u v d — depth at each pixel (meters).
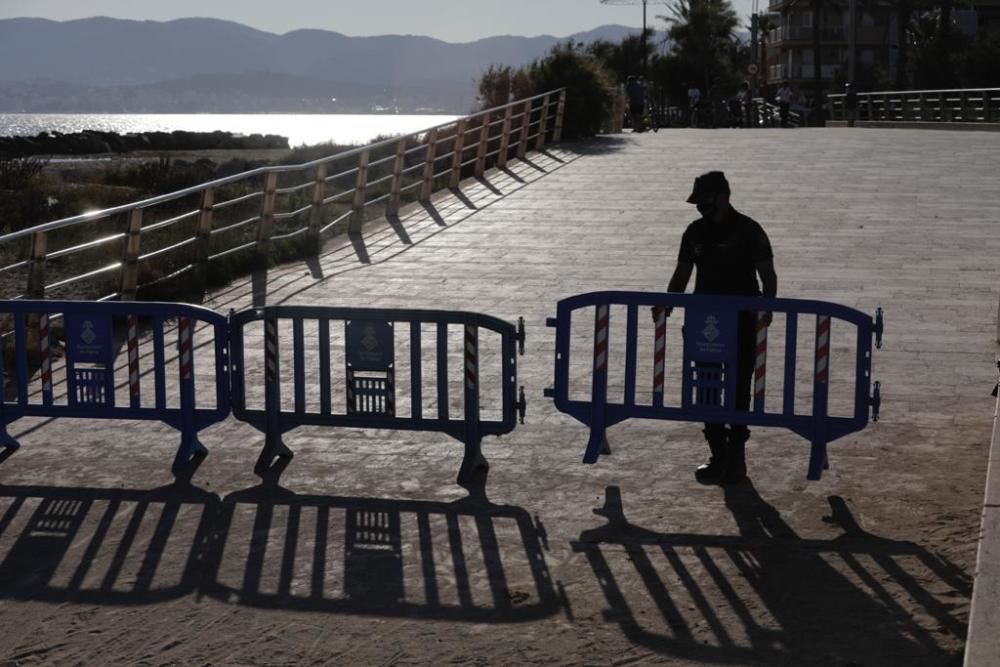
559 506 6.82
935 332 11.01
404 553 6.14
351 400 7.71
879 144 27.38
